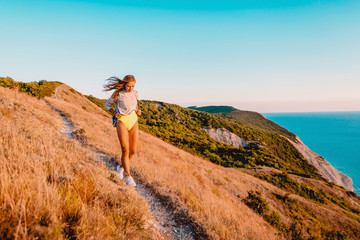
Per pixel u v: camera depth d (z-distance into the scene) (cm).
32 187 161
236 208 800
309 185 4109
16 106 848
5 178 146
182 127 10650
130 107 286
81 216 166
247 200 1240
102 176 334
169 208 353
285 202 2056
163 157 1366
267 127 17262
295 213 1847
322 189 4144
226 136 11462
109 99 280
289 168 6506
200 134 10269
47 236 125
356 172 16462
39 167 221
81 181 242
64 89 4912
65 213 164
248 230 386
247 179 2492
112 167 515
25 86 2072
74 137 745
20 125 503
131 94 286
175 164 1309
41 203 144
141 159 787
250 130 13050
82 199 205
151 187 434
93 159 491
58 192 189
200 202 426
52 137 563
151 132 5769
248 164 5222
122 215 221
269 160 6538
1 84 1911
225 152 6278
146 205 292
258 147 10094
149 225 252
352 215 3170
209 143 7412
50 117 994
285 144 11375
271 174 4038
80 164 357
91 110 4325
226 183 1697
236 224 388
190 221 318
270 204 1769
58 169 247
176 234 271
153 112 12319
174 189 446
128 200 268
